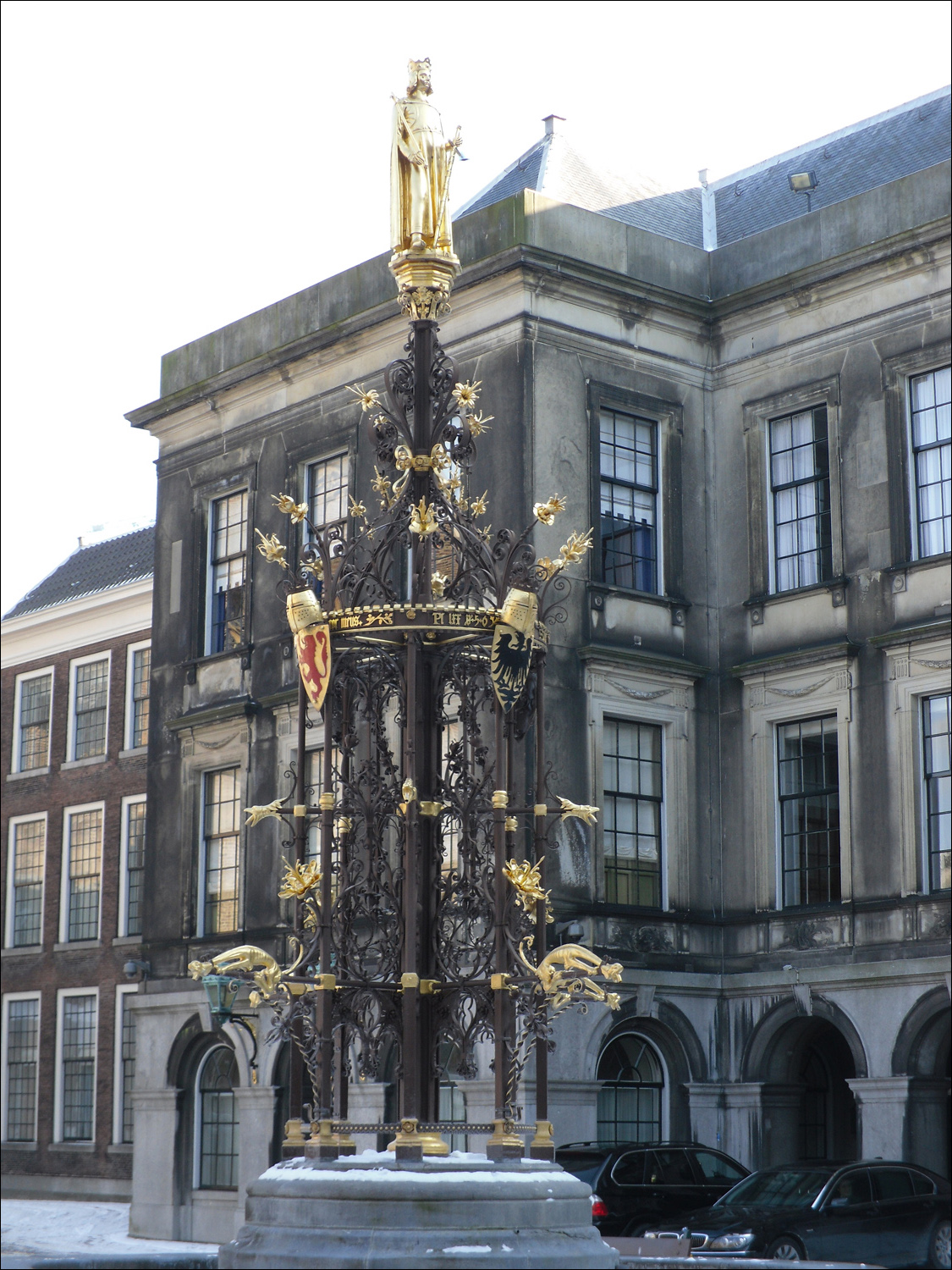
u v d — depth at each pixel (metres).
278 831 30.52
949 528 26.78
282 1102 29.50
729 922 28.50
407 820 10.94
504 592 11.34
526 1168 10.29
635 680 28.09
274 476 32.09
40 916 43.88
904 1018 25.67
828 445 28.41
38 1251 29.34
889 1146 25.59
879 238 27.92
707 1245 20.34
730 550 29.64
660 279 29.72
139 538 45.00
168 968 32.41
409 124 11.73
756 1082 27.44
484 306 28.23
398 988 11.13
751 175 34.66
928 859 26.20
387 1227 9.73
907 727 26.47
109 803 42.44
